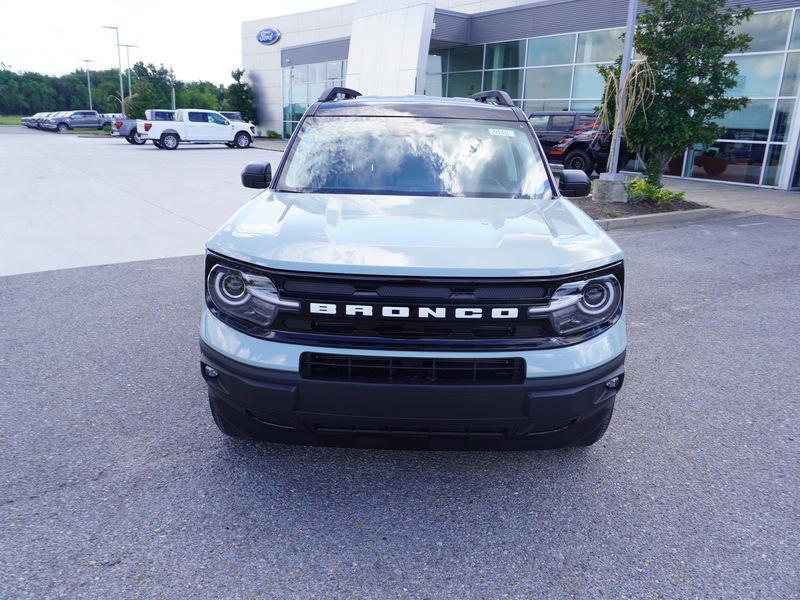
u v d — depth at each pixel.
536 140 3.84
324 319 2.31
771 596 2.20
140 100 52.97
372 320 2.28
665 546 2.48
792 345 4.89
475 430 2.40
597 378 2.41
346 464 3.03
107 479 2.85
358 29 24.27
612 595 2.20
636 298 6.14
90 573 2.24
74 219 9.85
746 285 6.69
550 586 2.24
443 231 2.59
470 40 24.83
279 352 2.32
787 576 2.31
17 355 4.34
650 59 11.72
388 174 3.46
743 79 16.83
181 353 4.42
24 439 3.20
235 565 2.31
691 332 5.18
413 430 2.38
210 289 2.52
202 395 3.76
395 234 2.52
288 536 2.48
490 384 2.29
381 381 2.29
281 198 3.18
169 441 3.21
